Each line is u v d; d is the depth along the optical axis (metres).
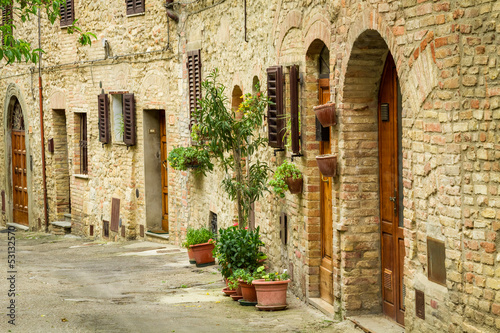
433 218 5.52
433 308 5.54
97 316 7.89
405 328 6.05
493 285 4.81
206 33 12.62
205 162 12.06
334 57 7.32
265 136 9.84
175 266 11.76
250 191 9.19
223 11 11.70
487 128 4.80
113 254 13.81
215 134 9.08
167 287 9.93
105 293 9.58
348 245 7.28
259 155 10.26
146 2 14.65
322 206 8.24
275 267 9.66
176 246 14.23
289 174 8.40
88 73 16.84
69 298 9.19
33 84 19.33
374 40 6.71
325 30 7.55
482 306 4.91
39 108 19.08
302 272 8.53
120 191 15.87
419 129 5.66
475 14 4.85
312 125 8.28
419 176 5.71
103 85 16.30
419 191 5.73
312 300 8.21
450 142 5.21
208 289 9.64
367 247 7.31
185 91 13.58
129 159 15.48
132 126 15.12
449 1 5.11
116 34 15.76
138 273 11.26
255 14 10.13
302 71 8.37
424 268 5.72
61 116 18.67
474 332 4.99
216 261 11.83
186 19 13.48
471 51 4.91
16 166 21.08
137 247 14.44
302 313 7.93
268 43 9.59
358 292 7.32
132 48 15.22
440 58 5.25
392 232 7.07
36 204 19.75
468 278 5.05
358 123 7.21
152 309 8.30
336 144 7.37
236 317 7.76
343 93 7.15
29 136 19.81
